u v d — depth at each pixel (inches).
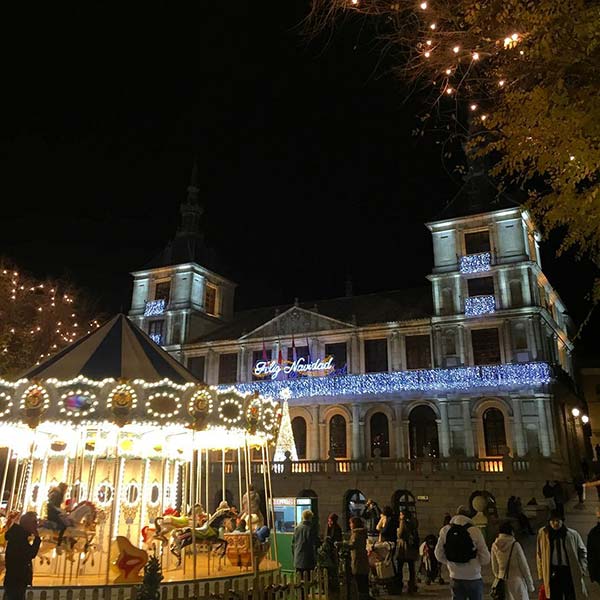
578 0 279.0
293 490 1533.0
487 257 1665.8
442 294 1710.1
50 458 653.9
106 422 524.4
